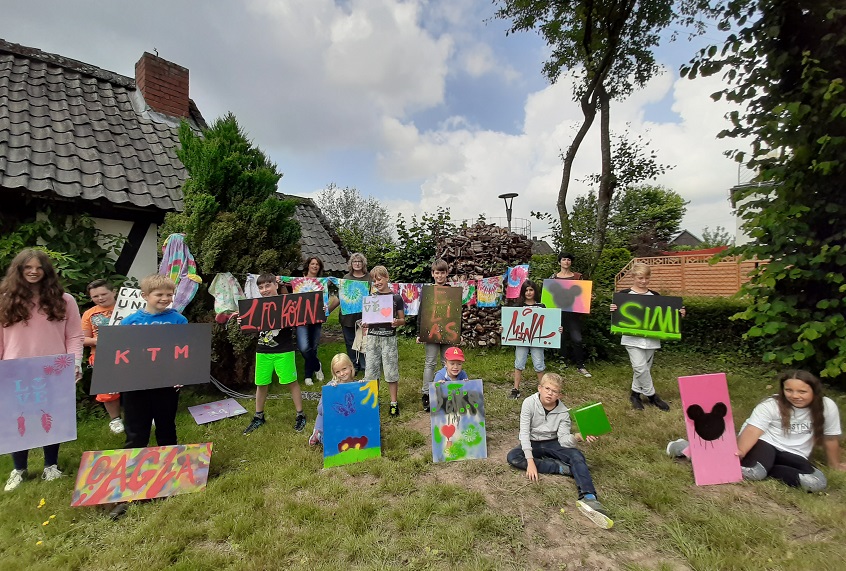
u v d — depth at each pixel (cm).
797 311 492
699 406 329
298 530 266
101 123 673
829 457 328
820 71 440
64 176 534
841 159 453
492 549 247
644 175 1079
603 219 881
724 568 229
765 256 521
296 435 413
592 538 256
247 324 414
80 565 240
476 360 707
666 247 2642
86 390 471
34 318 324
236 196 573
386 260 1002
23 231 495
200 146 560
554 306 587
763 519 269
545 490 307
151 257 608
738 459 323
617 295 495
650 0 869
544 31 1029
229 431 427
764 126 500
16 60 709
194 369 334
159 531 264
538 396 345
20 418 304
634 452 365
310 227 1095
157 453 314
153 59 867
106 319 437
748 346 723
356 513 277
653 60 1002
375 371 464
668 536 258
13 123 578
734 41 519
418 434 407
